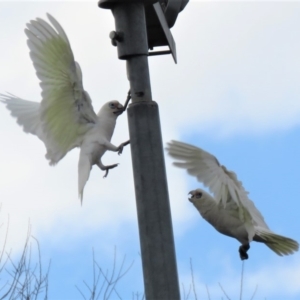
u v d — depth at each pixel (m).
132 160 7.69
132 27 8.07
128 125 7.79
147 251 7.37
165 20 9.21
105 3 8.14
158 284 7.25
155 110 7.79
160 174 7.59
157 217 7.43
